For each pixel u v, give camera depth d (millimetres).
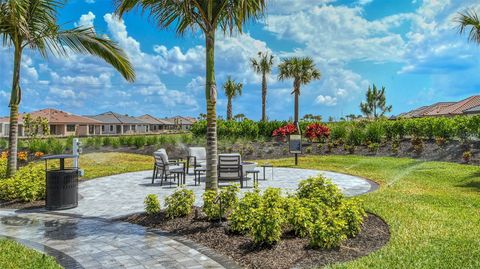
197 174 13430
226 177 11188
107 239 5512
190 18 6773
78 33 9789
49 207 7645
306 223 4965
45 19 9570
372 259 4258
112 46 10258
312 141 22359
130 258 4672
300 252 4605
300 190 6637
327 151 20359
